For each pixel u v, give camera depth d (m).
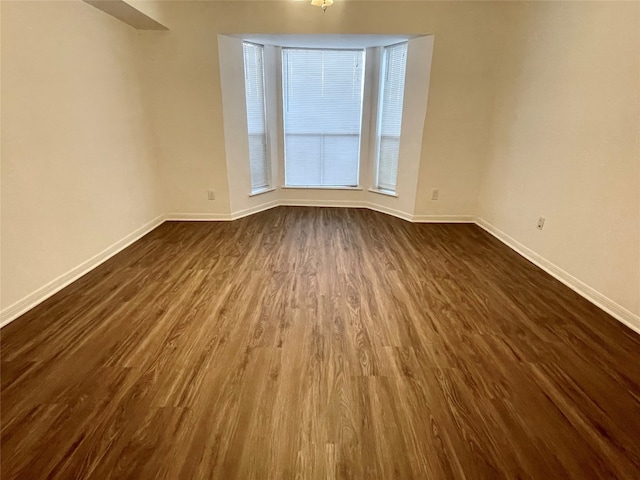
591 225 2.54
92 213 3.01
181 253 3.38
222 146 4.13
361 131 4.83
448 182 4.30
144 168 3.90
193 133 4.07
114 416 1.53
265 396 1.65
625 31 2.24
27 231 2.32
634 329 2.20
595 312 2.41
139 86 3.76
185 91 3.91
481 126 4.06
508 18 3.63
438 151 4.17
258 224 4.30
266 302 2.50
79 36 2.78
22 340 2.03
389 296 2.61
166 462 1.33
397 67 4.31
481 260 3.29
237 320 2.27
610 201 2.37
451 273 3.01
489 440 1.44
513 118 3.57
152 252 3.39
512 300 2.57
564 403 1.63
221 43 3.79
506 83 3.69
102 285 2.72
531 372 1.83
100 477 1.27
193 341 2.05
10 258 2.20
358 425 1.51
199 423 1.50
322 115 4.80
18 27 2.20
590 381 1.77
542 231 3.12
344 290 2.69
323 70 4.61
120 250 3.43
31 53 2.31
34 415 1.52
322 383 1.74
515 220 3.56
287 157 5.01
